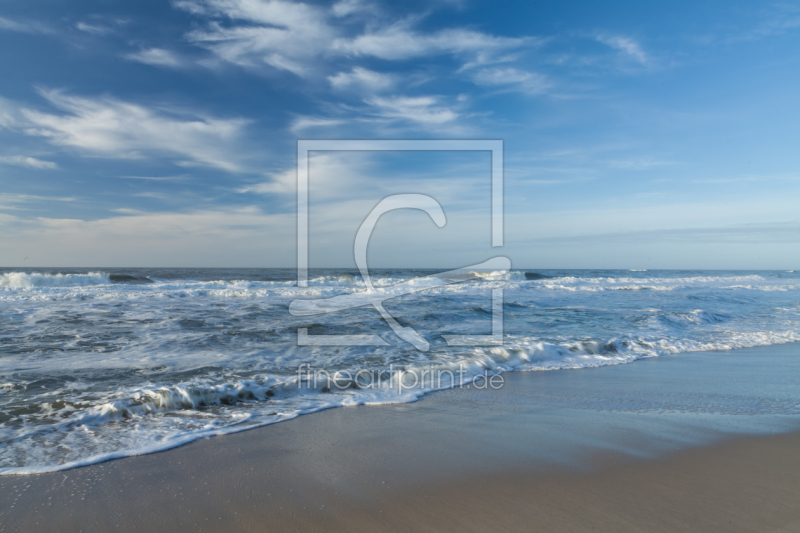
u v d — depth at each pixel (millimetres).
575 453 3586
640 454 3572
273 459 3443
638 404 5066
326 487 2982
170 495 2844
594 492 2924
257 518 2582
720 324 11977
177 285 21016
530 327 10742
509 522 2555
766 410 4789
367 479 3109
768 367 7133
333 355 7383
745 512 2666
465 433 4078
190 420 4352
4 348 7270
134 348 7445
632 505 2752
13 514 2580
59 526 2473
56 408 4484
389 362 6938
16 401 4668
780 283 30781
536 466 3340
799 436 3967
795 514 2646
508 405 5020
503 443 3818
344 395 5359
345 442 3832
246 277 30578
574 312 13555
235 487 2967
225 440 3842
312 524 2525
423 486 3008
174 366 6320
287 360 6945
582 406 4977
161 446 3654
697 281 31766
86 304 13594
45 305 13203
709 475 3178
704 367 7133
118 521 2537
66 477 3070
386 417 4562
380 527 2500
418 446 3744
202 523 2529
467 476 3164
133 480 3047
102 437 3820
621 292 21344
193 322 10234
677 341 9242
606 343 8523
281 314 12000
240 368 6332
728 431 4094
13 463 3260
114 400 4652
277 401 5090
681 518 2596
